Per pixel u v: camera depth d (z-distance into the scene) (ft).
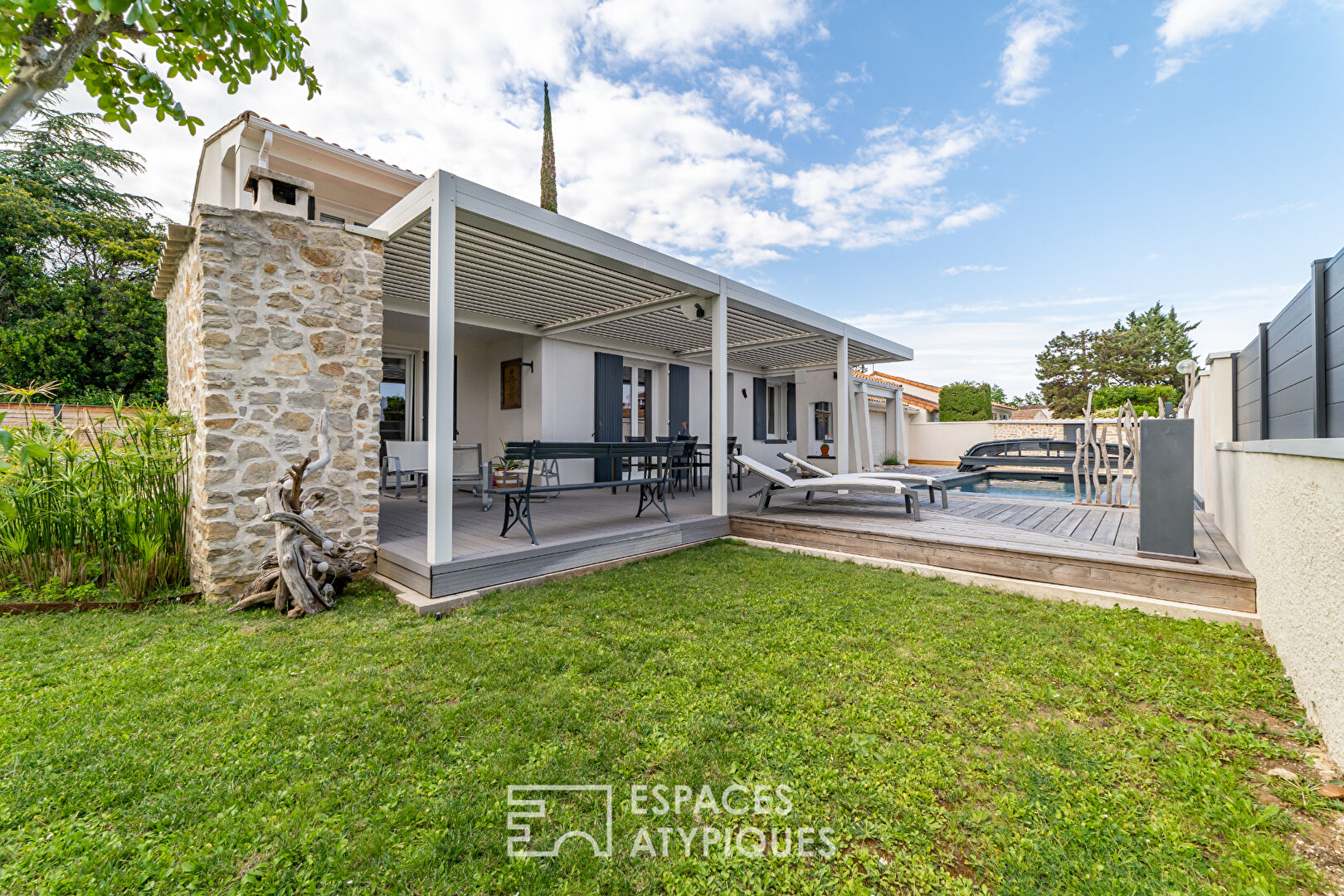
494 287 19.33
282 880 4.58
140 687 7.86
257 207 13.00
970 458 41.19
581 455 15.23
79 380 36.50
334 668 8.59
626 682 8.12
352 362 13.89
